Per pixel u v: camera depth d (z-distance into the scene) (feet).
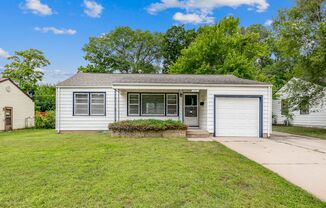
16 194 14.08
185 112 50.52
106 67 140.36
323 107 60.54
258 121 43.52
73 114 48.62
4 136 45.42
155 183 15.88
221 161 22.44
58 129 48.39
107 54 140.77
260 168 20.26
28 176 17.47
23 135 45.85
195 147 30.22
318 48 48.16
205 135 42.83
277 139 40.55
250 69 85.81
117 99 48.96
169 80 47.26
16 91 65.77
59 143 32.94
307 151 28.99
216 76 56.75
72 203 12.87
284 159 24.35
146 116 49.14
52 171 18.67
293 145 33.73
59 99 48.49
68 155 24.66
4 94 61.26
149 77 53.06
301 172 19.51
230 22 95.25
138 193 14.23
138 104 49.16
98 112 49.01
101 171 18.70
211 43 89.15
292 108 58.54
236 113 43.45
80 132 48.49
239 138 41.04
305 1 53.06
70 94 48.60
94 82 50.11
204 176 17.52
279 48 56.75
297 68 54.08
